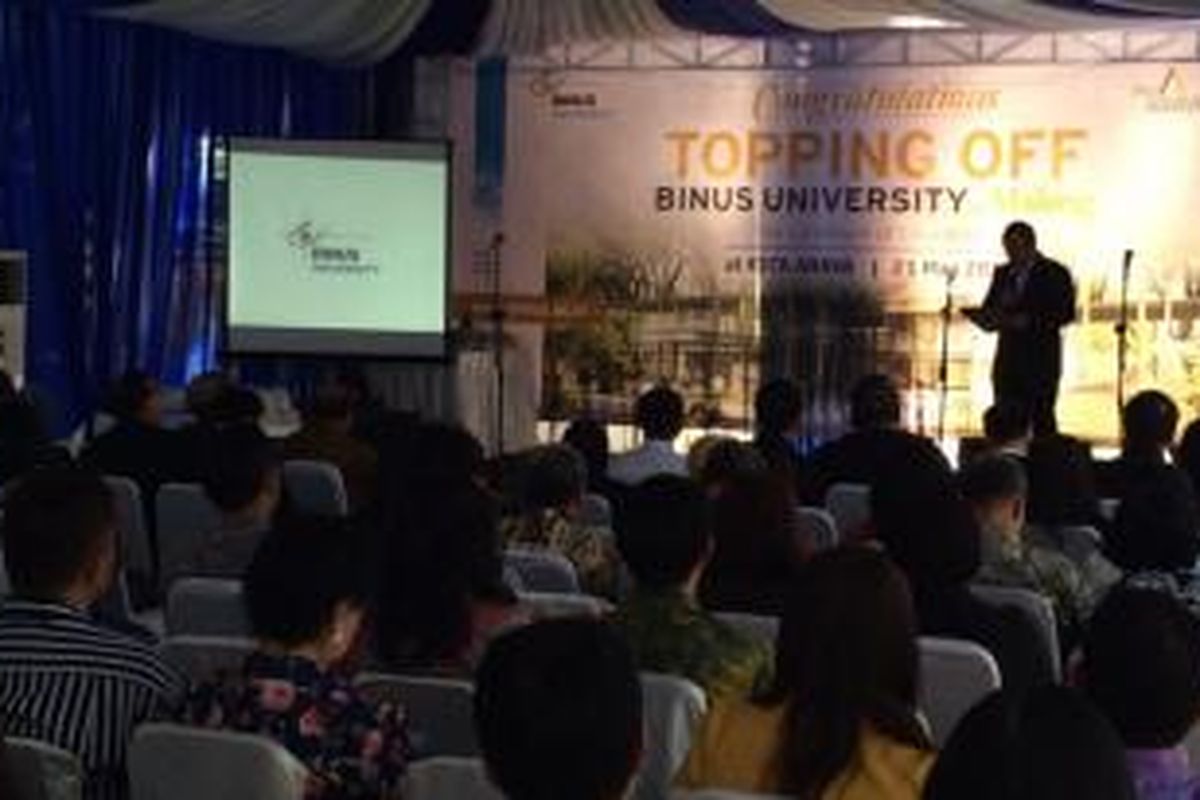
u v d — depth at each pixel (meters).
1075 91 11.72
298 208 10.77
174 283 11.20
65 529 3.28
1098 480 6.42
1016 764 1.57
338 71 12.68
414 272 10.84
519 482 5.54
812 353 12.27
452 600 3.45
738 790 2.61
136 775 2.78
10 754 2.46
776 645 2.69
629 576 4.51
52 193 10.15
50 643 3.19
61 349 10.30
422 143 10.81
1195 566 4.38
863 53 12.10
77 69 10.27
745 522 4.25
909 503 3.90
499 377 12.30
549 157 12.70
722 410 12.46
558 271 12.71
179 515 6.02
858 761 2.52
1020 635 3.91
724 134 12.39
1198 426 6.39
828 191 12.22
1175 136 11.55
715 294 12.45
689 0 11.02
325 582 2.91
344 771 2.84
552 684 1.90
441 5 11.30
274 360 11.20
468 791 2.57
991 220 11.92
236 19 10.69
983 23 10.95
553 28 11.71
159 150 11.00
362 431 7.38
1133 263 11.66
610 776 1.91
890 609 2.57
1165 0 10.23
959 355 12.00
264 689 2.87
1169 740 2.36
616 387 12.64
